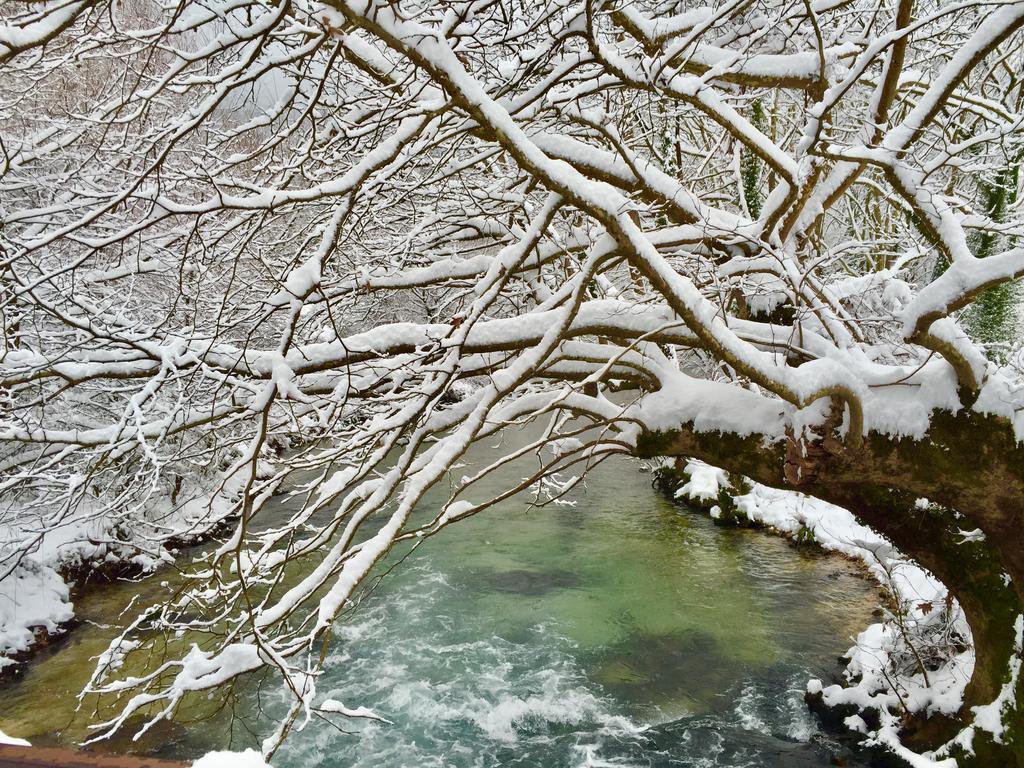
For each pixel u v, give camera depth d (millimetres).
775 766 7461
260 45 3705
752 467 5477
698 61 5992
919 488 5238
